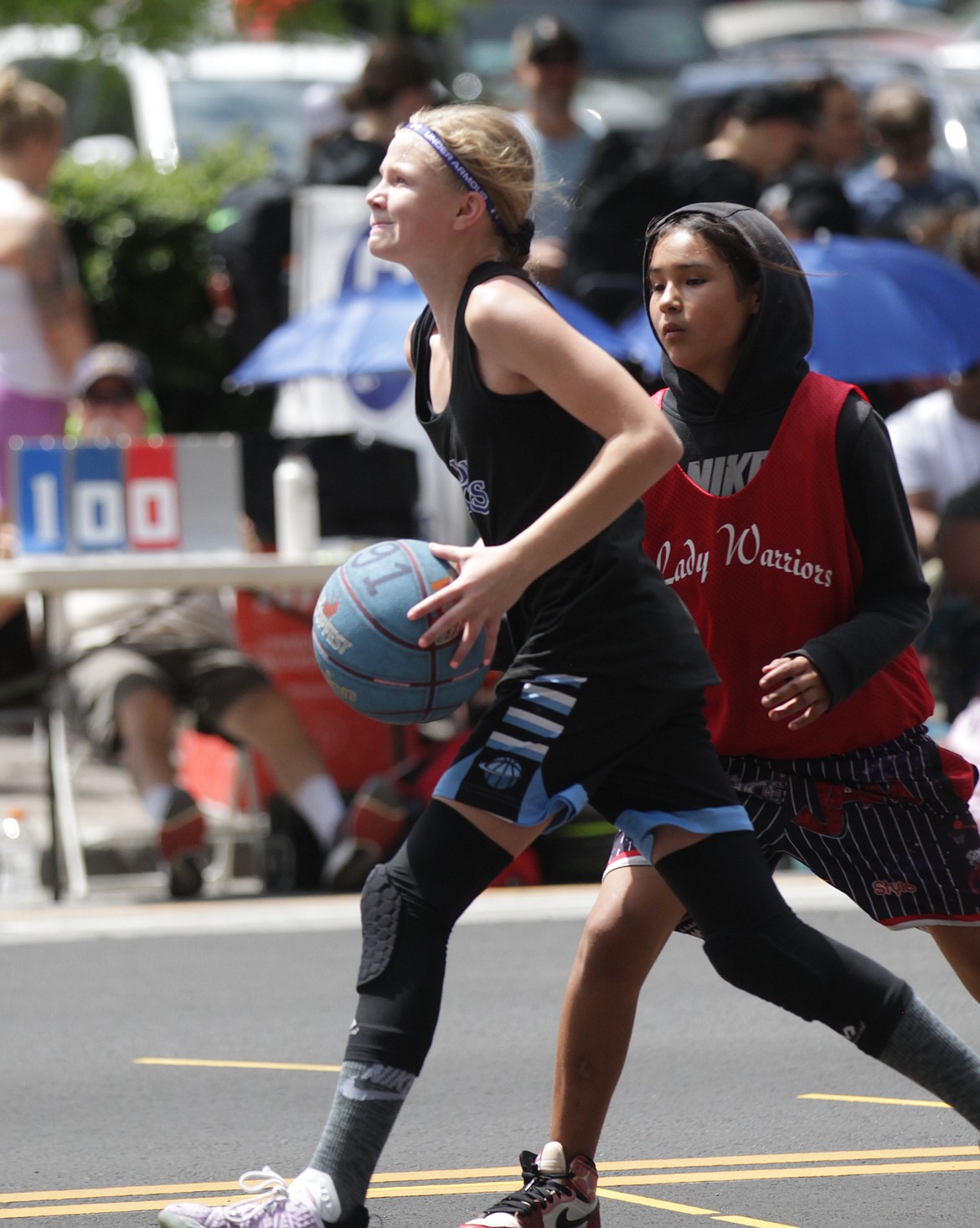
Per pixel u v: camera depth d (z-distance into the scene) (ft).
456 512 93.97
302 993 65.41
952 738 74.23
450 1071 55.83
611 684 35.94
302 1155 47.26
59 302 95.40
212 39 165.37
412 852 36.01
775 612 39.70
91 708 82.48
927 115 128.67
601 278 105.70
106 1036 59.98
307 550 81.71
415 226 36.40
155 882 86.07
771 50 201.36
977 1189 44.01
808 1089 53.62
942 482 94.53
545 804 35.78
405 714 36.14
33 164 96.78
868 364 91.30
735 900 36.17
